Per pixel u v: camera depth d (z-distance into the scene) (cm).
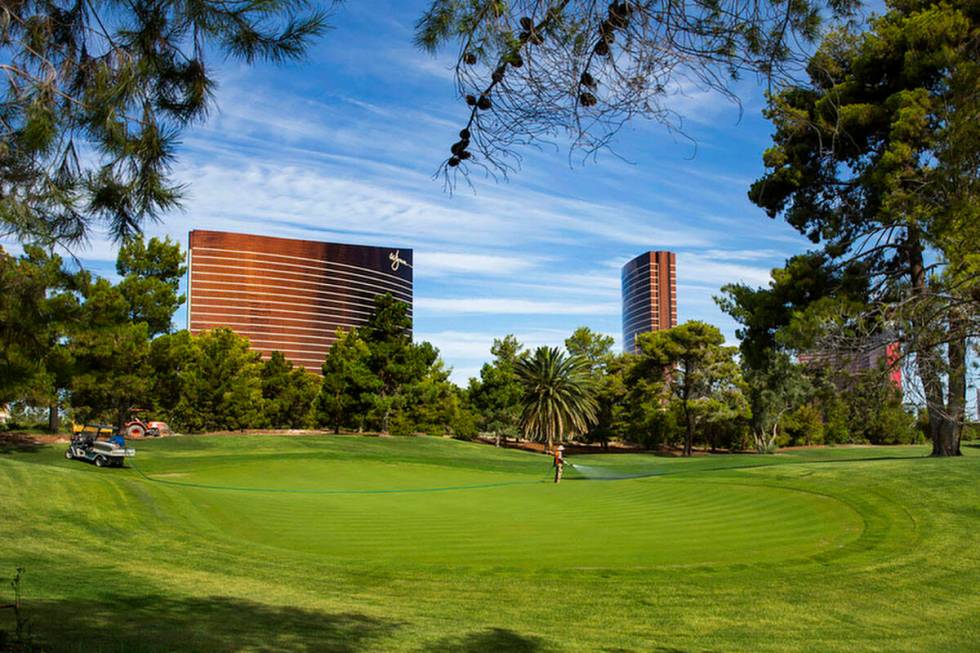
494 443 8612
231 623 817
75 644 647
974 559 1434
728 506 2205
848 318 2391
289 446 4578
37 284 608
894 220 2022
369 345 6425
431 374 7738
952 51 1042
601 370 8688
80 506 1677
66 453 3356
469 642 805
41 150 525
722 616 1020
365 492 2712
